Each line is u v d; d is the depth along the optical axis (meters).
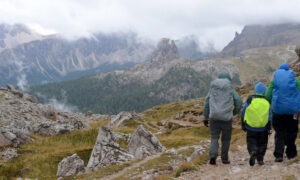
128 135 39.03
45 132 43.38
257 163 8.82
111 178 12.05
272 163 8.33
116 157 19.80
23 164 26.58
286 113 8.05
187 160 12.91
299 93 7.95
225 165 9.26
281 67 8.52
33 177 22.97
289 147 8.40
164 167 11.86
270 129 8.34
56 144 38.03
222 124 9.25
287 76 8.05
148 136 23.81
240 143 21.30
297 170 6.58
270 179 6.41
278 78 8.20
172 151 14.74
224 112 8.91
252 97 8.68
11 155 30.84
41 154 31.36
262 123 8.23
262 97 8.61
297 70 66.94
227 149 9.45
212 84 9.42
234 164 9.30
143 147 20.97
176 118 80.56
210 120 9.57
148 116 112.00
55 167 26.56
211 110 9.16
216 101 9.13
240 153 13.27
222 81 9.27
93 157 20.42
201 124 64.75
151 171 11.45
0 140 33.84
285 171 6.79
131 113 75.88
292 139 8.34
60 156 29.48
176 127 65.38
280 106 8.05
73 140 40.19
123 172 12.67
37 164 26.70
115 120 71.38
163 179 8.84
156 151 22.53
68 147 36.38
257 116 8.29
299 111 7.97
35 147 35.34
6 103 71.75
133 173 11.62
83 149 32.31
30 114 69.81
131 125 67.44
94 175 13.30
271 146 14.07
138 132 24.03
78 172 19.11
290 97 7.93
